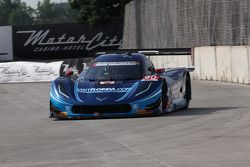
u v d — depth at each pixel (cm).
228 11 6662
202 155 2259
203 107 4194
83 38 14050
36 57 14100
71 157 2338
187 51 7419
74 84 3772
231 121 3253
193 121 3319
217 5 7025
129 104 3534
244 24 6219
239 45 6388
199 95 5222
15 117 4019
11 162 2294
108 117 3650
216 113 3716
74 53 14075
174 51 7344
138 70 3859
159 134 2856
